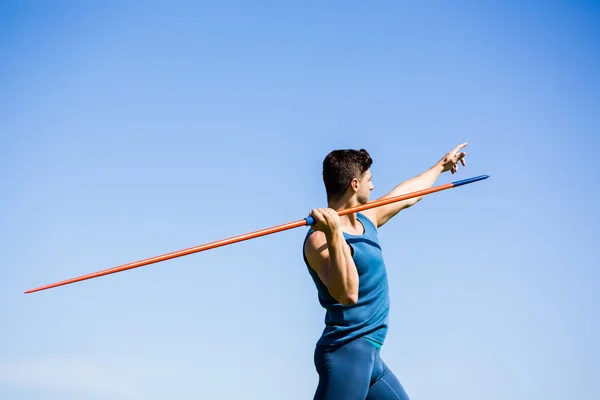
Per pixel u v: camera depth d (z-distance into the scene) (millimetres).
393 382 5184
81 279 4984
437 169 6199
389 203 5301
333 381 4797
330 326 4910
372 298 4918
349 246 4844
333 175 5156
